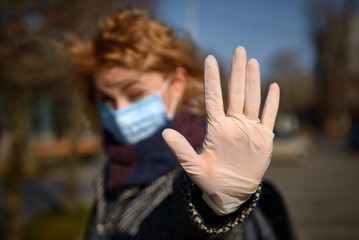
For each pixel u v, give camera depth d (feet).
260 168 2.24
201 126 3.76
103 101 3.93
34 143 43.60
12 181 13.93
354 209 23.81
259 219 3.17
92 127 5.30
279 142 47.47
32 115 37.32
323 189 30.73
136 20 3.74
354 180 35.19
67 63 9.33
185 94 3.98
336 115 136.05
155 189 3.35
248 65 2.35
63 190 30.04
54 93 16.88
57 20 8.30
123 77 3.66
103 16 8.91
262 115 2.35
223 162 2.24
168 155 3.43
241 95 2.33
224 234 2.40
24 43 8.50
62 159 46.60
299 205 25.03
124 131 3.76
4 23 8.17
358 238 17.81
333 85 135.33
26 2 7.93
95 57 3.75
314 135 124.98
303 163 47.37
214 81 2.30
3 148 32.07
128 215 3.39
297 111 197.67
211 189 2.23
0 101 13.12
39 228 17.88
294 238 3.23
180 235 3.03
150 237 3.17
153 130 3.79
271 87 2.39
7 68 9.13
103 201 3.87
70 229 17.57
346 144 85.76
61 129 44.32
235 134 2.24
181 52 3.94
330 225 20.10
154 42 3.67
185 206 2.37
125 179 3.48
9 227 13.78
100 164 50.14
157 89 3.76
